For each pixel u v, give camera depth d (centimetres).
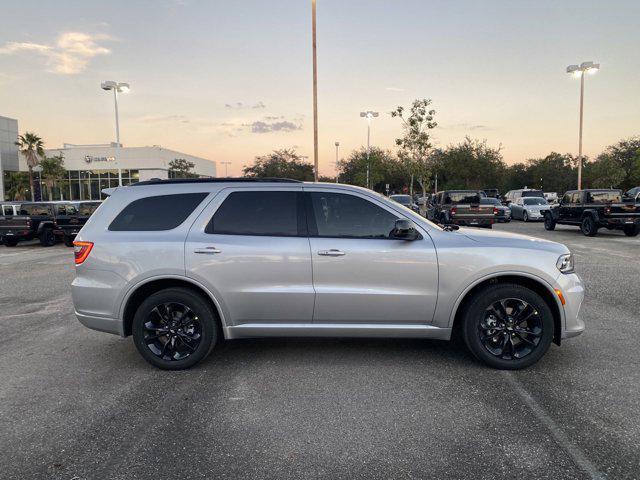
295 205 437
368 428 321
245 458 286
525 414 338
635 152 5281
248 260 422
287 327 431
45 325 606
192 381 408
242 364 447
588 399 362
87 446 303
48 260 1323
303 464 279
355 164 5575
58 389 395
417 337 432
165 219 439
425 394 375
